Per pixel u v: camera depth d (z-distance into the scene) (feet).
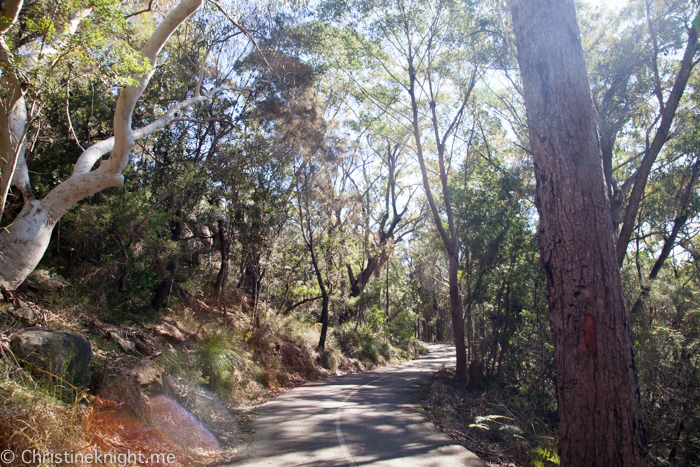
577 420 14.21
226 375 39.65
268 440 26.94
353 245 79.30
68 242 44.70
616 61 48.57
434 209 63.16
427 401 46.78
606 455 13.60
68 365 21.30
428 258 126.21
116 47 26.58
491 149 70.95
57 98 38.17
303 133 59.72
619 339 14.23
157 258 42.70
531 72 17.01
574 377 14.42
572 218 15.12
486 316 70.79
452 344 199.41
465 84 65.51
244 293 71.46
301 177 64.28
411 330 139.64
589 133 15.74
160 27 31.32
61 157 43.60
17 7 22.56
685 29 43.65
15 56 22.82
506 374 63.52
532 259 61.72
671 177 59.57
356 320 106.52
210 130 58.90
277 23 58.75
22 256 26.21
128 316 41.73
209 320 54.44
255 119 61.11
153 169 52.65
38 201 27.73
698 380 39.47
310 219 69.21
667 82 50.90
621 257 37.37
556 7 16.72
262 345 56.65
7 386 16.93
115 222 38.14
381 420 34.58
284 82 59.11
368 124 74.54
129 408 22.81
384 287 128.16
